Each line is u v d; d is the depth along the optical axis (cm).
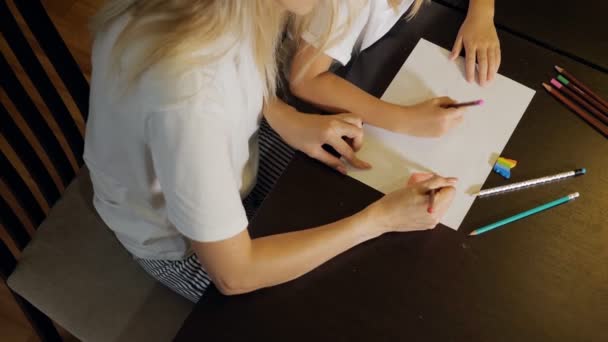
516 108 102
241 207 86
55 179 167
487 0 110
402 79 105
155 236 106
